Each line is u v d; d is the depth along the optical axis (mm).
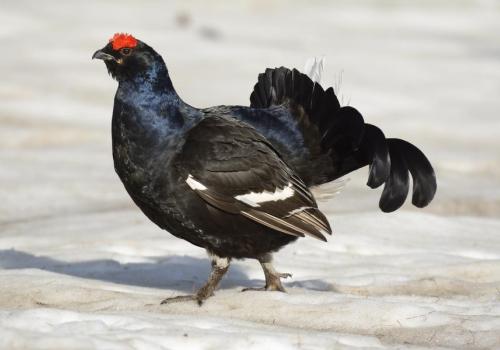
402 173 10656
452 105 32938
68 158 23047
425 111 31625
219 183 9695
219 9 59531
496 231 15703
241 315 9508
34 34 44094
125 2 57750
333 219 15930
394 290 11305
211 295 10000
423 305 9703
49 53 39531
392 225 15594
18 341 7348
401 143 10758
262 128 10320
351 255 13469
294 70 10648
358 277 11773
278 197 9875
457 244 14477
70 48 40844
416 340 8797
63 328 8047
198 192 9688
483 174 23062
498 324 9008
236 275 12188
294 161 10414
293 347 8023
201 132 9805
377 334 8969
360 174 22531
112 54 9789
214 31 48938
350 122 10281
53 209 17750
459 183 21422
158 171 9781
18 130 26281
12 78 34156
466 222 16219
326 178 10672
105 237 14609
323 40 48719
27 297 9953
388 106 32375
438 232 15391
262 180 9797
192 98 32562
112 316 8555
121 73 9844
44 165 22000
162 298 10047
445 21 57938
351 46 46844
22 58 38344
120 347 7418
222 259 10203
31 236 14742
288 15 58344
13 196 18594
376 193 19938
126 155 9898
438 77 38656
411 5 63000
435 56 44500
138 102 9805
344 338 8469
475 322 9062
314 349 8016
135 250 13727
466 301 10344
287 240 10242
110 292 10102
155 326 8359
